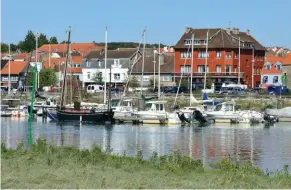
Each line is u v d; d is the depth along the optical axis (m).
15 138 51.97
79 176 21.42
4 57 181.88
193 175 22.92
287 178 23.17
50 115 78.44
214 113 79.19
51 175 21.34
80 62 149.38
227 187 20.31
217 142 52.00
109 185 19.91
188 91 113.06
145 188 19.67
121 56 142.38
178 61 134.75
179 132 63.25
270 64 138.38
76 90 100.94
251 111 81.56
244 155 41.31
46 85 130.75
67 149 29.45
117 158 26.94
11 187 19.12
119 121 76.06
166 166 24.84
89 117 75.06
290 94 108.25
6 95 108.12
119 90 116.81
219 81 131.62
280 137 57.91
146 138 55.19
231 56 132.38
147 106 77.00
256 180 22.22
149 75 136.12
